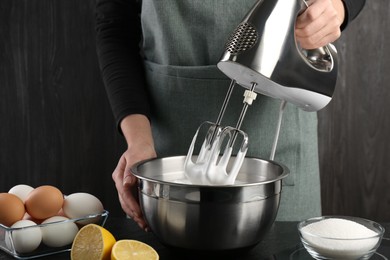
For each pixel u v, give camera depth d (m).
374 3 2.27
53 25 2.35
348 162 2.38
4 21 2.35
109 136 2.42
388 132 2.34
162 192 0.97
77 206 1.12
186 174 1.08
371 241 0.98
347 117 2.35
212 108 1.36
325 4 1.06
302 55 1.05
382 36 2.29
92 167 2.45
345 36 2.30
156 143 1.43
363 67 2.32
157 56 1.41
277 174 1.08
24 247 1.03
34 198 1.10
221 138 1.07
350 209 2.41
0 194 1.10
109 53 1.43
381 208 2.39
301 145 1.41
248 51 0.99
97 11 1.50
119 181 1.17
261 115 1.36
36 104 2.40
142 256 0.98
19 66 2.38
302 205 1.44
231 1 1.31
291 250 1.06
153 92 1.41
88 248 1.00
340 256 0.98
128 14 1.47
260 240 1.03
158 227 1.00
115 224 1.21
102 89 2.39
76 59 2.37
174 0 1.32
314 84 1.10
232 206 0.95
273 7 1.01
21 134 2.43
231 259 1.03
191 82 1.35
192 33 1.34
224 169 1.04
